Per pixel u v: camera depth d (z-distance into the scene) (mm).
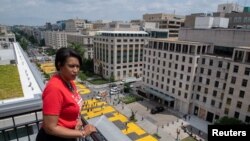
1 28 152125
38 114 7109
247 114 44062
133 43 93000
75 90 4285
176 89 59844
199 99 55312
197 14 86562
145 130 47938
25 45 179875
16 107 6602
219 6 98375
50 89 3547
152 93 66312
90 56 130375
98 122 6363
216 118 51719
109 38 89000
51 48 192000
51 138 3797
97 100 65938
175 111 59906
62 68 3869
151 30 102812
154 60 66375
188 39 62531
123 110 59375
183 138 45281
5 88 14047
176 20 125312
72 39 151375
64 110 3711
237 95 45562
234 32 49688
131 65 95875
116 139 5719
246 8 86188
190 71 54594
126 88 75812
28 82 15609
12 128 6859
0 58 26906
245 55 43312
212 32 54656
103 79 94562
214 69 50219
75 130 3795
